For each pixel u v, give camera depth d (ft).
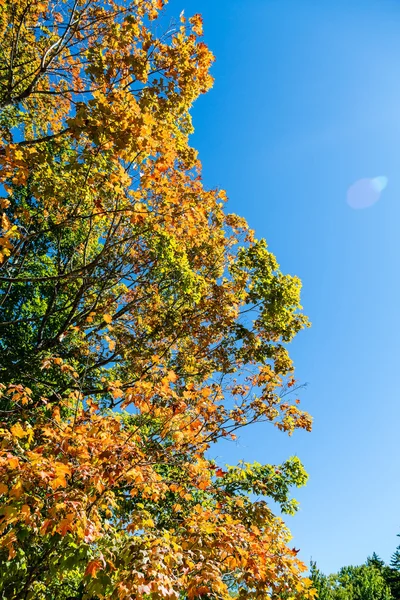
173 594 9.78
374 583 115.96
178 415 14.98
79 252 39.55
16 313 43.01
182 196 25.80
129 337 33.86
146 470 14.10
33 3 25.68
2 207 17.92
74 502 10.26
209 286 34.96
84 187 20.56
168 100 20.80
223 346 34.24
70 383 29.99
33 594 11.72
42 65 23.66
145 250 30.68
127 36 21.56
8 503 10.71
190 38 22.04
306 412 29.68
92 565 10.13
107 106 17.04
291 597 13.64
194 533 13.37
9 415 22.18
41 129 31.68
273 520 16.80
